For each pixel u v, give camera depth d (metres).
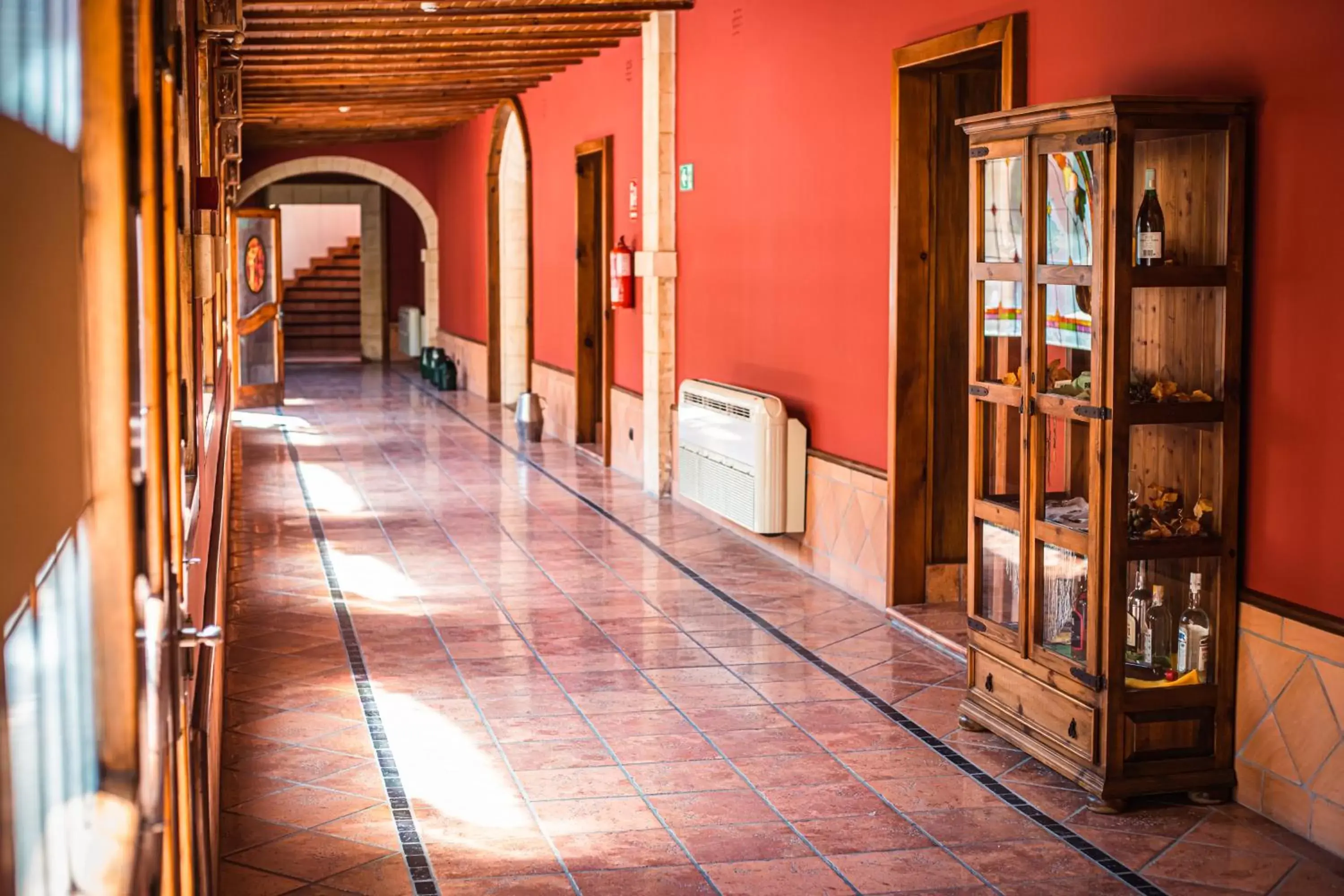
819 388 7.12
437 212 20.14
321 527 8.50
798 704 5.00
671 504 9.38
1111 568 3.93
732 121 8.19
